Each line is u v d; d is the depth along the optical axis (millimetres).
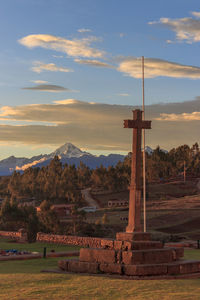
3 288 14688
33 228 79188
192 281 16250
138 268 17469
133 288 14547
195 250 29547
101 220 132500
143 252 18234
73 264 19328
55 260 23938
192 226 108625
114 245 19406
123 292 13828
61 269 19844
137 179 21016
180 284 15367
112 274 18000
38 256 25141
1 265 21891
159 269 17797
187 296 12914
